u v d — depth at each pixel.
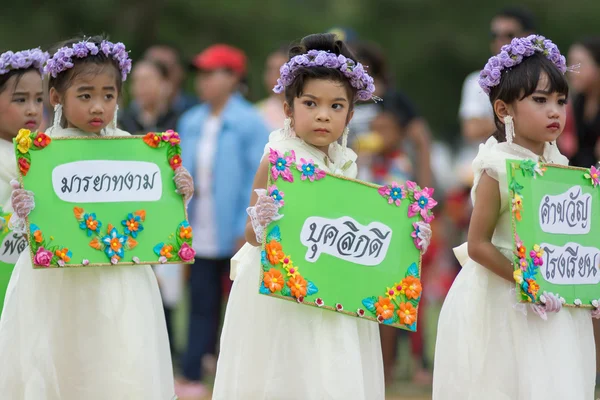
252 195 12.57
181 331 24.67
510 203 12.02
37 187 12.26
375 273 12.32
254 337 12.34
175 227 12.70
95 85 12.67
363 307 12.21
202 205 18.83
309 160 12.36
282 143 12.55
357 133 18.48
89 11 48.91
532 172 12.12
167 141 12.77
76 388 12.51
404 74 59.72
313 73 12.27
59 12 49.03
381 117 18.45
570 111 18.89
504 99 12.46
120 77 13.05
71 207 12.35
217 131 18.94
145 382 12.47
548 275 12.12
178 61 21.03
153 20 49.31
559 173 12.34
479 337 12.32
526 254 11.97
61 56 12.64
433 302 29.62
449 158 50.84
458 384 12.38
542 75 12.21
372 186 12.38
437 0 59.22
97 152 12.51
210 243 18.73
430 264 21.19
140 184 12.64
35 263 12.12
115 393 12.40
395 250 12.43
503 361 12.20
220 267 18.92
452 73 60.53
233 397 12.38
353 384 12.02
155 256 12.59
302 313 12.21
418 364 20.03
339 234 12.19
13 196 12.15
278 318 12.25
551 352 12.12
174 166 12.78
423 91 61.00
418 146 19.36
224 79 19.03
